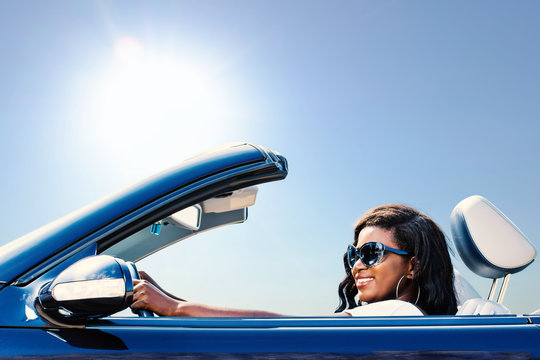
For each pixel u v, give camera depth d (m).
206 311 1.58
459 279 2.36
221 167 1.52
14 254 1.30
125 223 1.37
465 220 2.17
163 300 1.58
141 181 1.48
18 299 1.24
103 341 1.22
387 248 2.02
